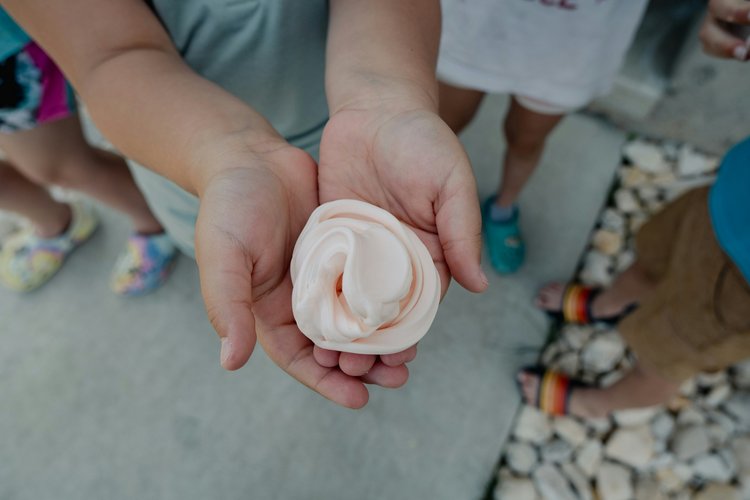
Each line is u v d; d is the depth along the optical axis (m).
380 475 0.49
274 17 0.31
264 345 0.27
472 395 0.52
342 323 0.25
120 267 0.57
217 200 0.25
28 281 0.57
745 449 0.49
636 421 0.51
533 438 0.51
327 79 0.31
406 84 0.29
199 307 0.57
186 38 0.32
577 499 0.48
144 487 0.49
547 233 0.60
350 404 0.26
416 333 0.27
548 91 0.43
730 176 0.36
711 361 0.37
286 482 0.49
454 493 0.49
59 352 0.55
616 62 0.43
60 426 0.52
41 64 0.36
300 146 0.40
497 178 0.62
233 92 0.35
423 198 0.28
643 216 0.60
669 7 0.52
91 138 0.66
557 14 0.39
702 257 0.37
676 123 0.61
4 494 0.49
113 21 0.27
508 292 0.57
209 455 0.50
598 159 0.64
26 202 0.52
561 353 0.54
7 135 0.40
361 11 0.30
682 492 0.49
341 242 0.27
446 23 0.42
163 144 0.27
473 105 0.49
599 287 0.57
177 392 0.53
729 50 0.33
